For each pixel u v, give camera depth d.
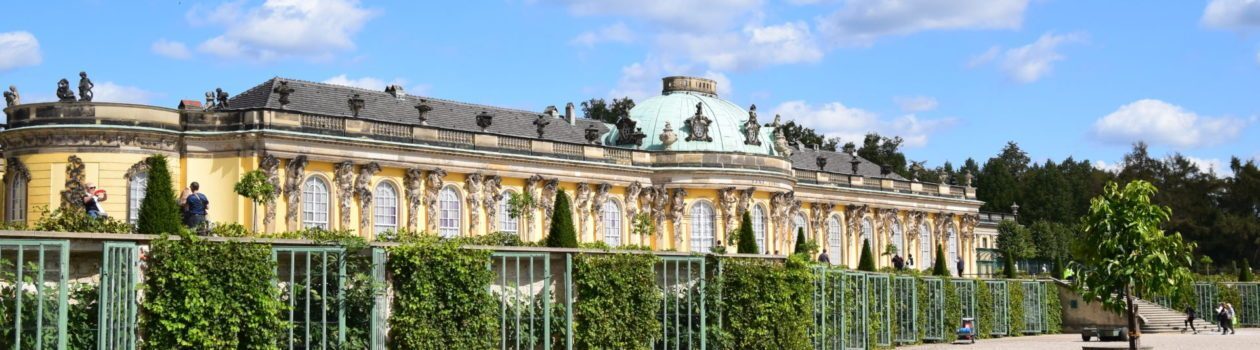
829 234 137.50
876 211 145.50
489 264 45.69
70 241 33.94
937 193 156.62
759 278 59.59
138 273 35.75
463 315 44.53
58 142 81.12
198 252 36.53
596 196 108.19
